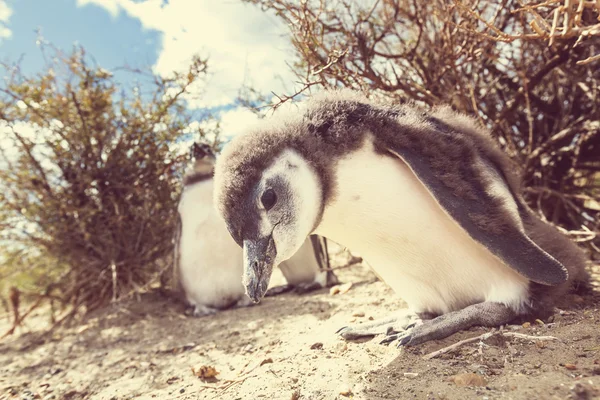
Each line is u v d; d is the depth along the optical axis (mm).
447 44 681
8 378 639
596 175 925
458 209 404
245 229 406
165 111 951
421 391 345
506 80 842
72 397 534
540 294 438
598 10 369
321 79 572
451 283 449
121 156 968
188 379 500
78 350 722
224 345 590
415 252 440
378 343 452
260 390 401
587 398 299
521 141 897
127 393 502
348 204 429
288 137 424
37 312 1101
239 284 812
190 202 784
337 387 378
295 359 459
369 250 456
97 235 969
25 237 987
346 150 422
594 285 536
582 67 809
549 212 876
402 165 428
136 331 770
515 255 400
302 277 840
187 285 817
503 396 316
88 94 954
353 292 716
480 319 434
